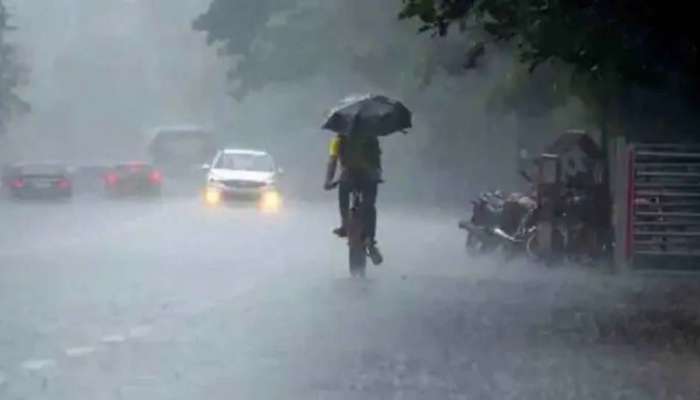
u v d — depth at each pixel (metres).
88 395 22.20
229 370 24.59
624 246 46.69
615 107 53.75
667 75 43.22
